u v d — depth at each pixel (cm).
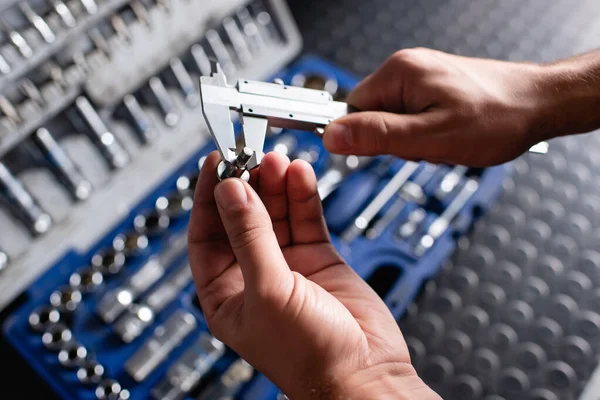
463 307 75
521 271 77
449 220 77
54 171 74
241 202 52
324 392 52
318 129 59
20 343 71
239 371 70
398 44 93
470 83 59
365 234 77
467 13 95
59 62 72
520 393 72
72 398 69
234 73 83
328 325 52
